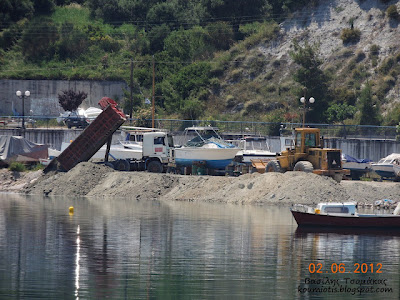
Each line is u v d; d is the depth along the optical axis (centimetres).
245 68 19762
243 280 4978
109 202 9800
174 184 10688
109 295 4541
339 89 17500
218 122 16175
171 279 4972
